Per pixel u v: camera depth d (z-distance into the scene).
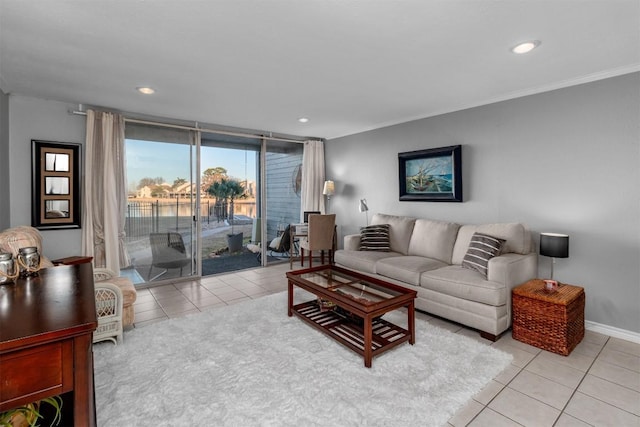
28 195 3.42
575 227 2.98
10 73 2.78
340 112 4.13
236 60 2.53
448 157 3.99
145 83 3.04
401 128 4.62
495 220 3.58
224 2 1.75
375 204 5.09
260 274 4.93
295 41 2.21
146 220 4.21
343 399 1.88
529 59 2.51
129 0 1.73
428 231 3.96
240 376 2.12
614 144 2.74
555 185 3.11
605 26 2.01
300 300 3.65
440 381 2.07
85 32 2.08
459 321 2.87
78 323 1.02
